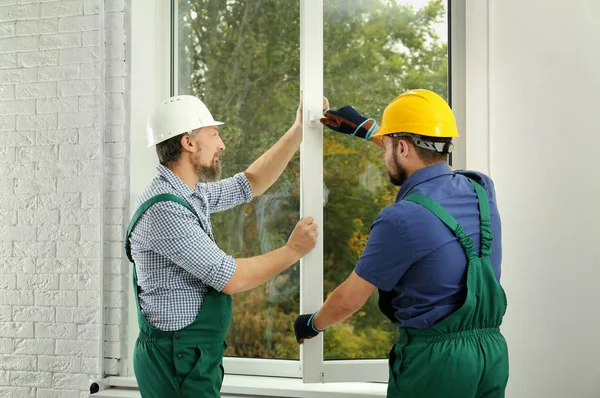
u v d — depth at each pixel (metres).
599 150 2.10
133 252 1.78
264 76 2.41
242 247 2.42
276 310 2.38
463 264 1.50
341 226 2.16
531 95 2.11
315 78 2.09
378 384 2.21
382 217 1.51
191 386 1.70
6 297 2.43
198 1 2.48
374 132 1.92
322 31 2.11
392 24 2.21
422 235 1.47
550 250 2.10
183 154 1.81
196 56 2.49
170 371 1.70
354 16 2.19
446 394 1.46
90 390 2.29
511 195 2.12
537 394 2.10
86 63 2.38
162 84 2.51
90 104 2.37
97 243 2.35
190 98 1.86
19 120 2.44
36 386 2.39
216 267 1.67
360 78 2.19
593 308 2.09
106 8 2.37
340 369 2.12
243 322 2.42
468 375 1.46
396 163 1.62
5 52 2.45
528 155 2.11
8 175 2.44
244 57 2.43
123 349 2.33
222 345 1.81
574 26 2.10
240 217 2.42
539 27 2.11
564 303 2.10
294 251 1.90
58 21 2.41
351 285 1.56
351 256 2.16
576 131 2.10
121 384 2.29
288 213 2.37
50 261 2.39
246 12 2.43
